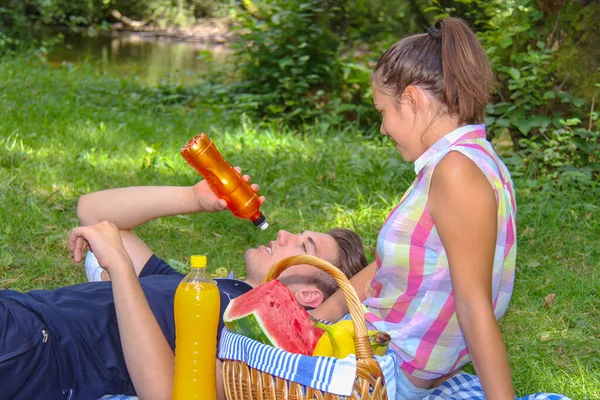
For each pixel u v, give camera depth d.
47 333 2.58
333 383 2.09
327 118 8.20
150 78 11.80
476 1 6.82
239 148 6.82
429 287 2.39
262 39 9.01
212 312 2.39
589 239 5.02
